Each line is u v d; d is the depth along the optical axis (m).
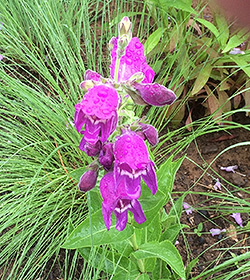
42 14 0.35
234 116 0.37
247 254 0.19
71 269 0.26
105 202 0.15
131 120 0.15
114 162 0.15
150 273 0.26
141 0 0.45
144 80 0.16
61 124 0.31
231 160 0.34
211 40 0.33
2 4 0.40
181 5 0.29
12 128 0.32
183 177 0.33
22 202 0.26
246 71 0.28
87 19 0.37
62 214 0.30
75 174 0.20
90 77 0.15
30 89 0.31
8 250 0.28
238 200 0.26
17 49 0.36
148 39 0.32
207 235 0.30
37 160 0.31
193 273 0.27
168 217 0.26
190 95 0.33
